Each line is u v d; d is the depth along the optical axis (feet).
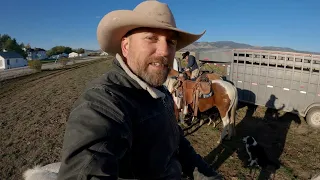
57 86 52.90
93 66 105.81
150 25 3.41
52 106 32.07
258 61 25.86
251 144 15.33
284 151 17.63
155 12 3.59
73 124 2.68
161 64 3.66
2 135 21.27
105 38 4.08
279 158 16.53
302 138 20.13
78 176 2.35
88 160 2.41
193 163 4.87
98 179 2.38
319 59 21.93
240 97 27.76
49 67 135.54
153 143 3.50
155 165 3.52
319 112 22.33
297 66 23.32
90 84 3.41
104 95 3.10
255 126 23.03
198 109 18.85
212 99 18.34
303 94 23.31
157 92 3.76
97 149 2.52
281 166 15.26
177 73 19.56
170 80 19.31
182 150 4.92
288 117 25.70
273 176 14.12
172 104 4.69
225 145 18.34
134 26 3.53
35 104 34.68
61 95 40.65
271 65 25.13
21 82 72.90
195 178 4.79
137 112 3.36
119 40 4.17
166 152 3.74
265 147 18.34
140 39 3.60
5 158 16.62
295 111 24.04
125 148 2.89
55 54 357.00
